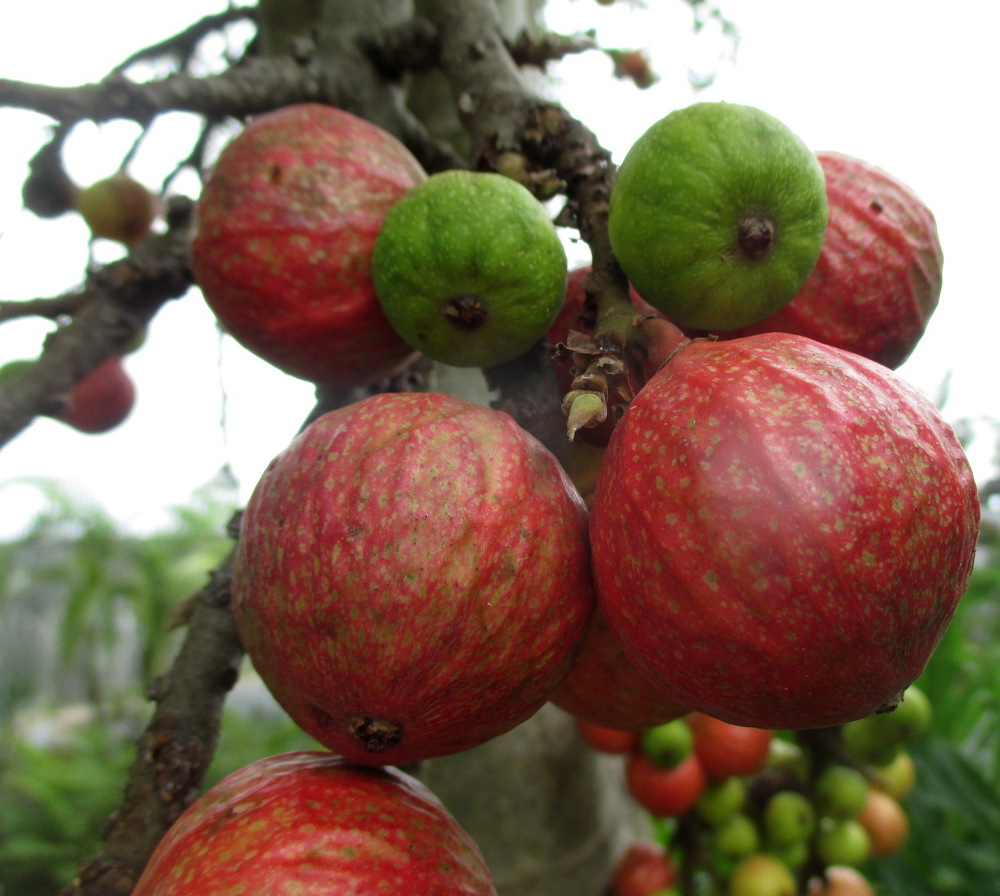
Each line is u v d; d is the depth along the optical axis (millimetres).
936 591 79
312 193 115
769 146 96
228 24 196
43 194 185
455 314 104
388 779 96
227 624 114
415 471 85
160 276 155
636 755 172
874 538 75
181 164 200
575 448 110
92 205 192
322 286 115
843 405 79
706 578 78
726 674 81
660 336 99
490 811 168
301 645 86
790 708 82
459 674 85
